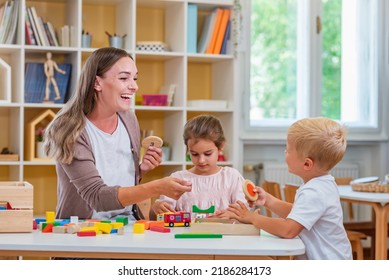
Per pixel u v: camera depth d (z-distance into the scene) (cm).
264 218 288
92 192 314
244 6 660
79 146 323
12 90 600
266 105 713
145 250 252
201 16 660
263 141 698
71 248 254
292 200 520
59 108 598
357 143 733
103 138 338
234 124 627
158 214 335
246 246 257
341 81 738
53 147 323
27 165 616
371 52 746
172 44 637
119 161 344
